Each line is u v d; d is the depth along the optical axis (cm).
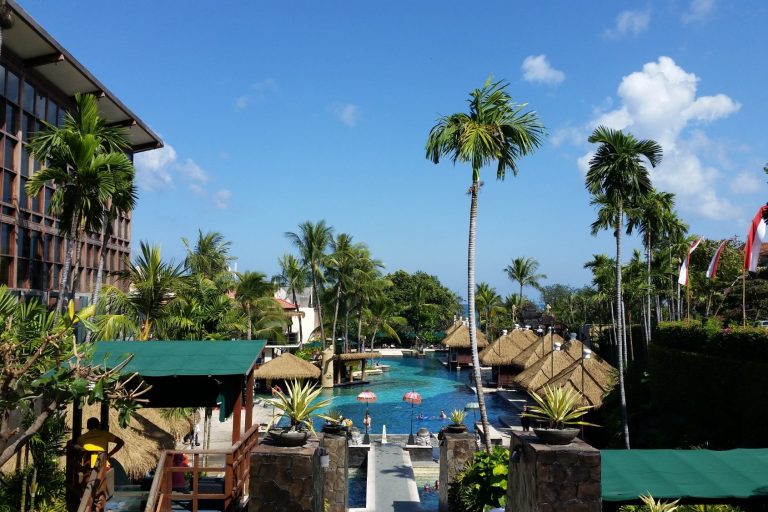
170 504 923
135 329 2055
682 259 4047
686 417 2389
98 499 923
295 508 800
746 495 956
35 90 2161
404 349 8456
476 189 2117
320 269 5212
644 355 3988
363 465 2658
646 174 2583
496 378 5456
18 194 2028
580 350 4266
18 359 817
